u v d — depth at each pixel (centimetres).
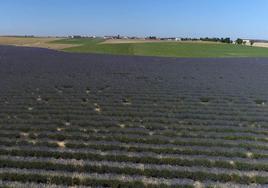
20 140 1554
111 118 1984
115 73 4206
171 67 5081
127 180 1161
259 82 3575
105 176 1191
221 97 2684
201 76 4047
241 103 2477
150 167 1272
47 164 1255
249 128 1792
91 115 2056
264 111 2206
